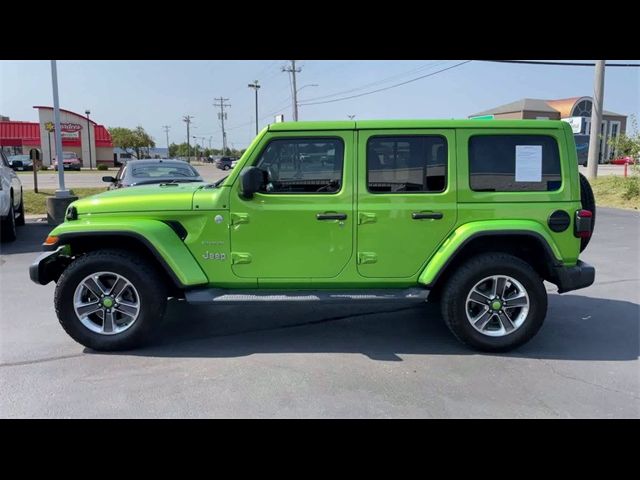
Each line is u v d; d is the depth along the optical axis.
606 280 6.58
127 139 77.19
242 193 4.04
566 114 47.31
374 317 5.09
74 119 51.06
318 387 3.50
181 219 4.10
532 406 3.26
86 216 4.13
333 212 4.08
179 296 4.41
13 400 3.31
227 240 4.11
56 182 25.41
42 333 4.59
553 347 4.29
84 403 3.27
